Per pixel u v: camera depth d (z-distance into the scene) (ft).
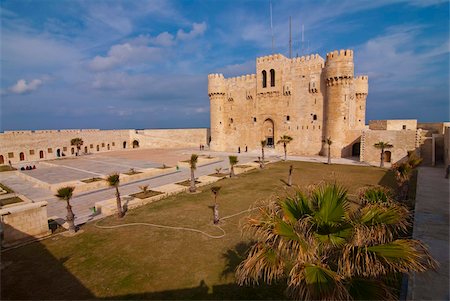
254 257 19.31
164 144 241.14
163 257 37.68
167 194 72.43
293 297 16.87
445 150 106.22
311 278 15.60
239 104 198.70
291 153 174.40
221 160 145.07
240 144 201.05
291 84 170.91
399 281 26.71
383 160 124.16
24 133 159.12
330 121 151.23
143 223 51.44
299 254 17.07
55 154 175.63
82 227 50.49
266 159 146.72
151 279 32.17
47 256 39.01
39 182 91.09
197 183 85.25
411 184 74.49
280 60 174.40
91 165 135.54
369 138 131.85
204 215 55.31
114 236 45.65
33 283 32.12
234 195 70.79
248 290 28.78
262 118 186.39
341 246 17.76
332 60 146.10
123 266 35.55
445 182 73.51
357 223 18.26
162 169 111.75
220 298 27.84
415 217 44.06
